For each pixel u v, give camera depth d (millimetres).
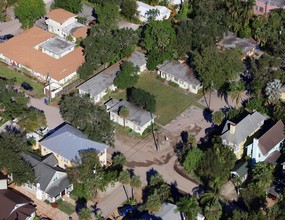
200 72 154250
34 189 123688
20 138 129125
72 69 161000
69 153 127125
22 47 168500
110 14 179625
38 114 141500
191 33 168250
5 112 140000
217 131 142625
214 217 115000
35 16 183250
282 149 134125
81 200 123188
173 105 153250
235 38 177875
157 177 124750
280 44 169250
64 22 180375
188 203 115438
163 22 168000
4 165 122562
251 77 162500
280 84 150125
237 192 126125
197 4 187375
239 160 133625
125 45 164500
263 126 140125
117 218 119250
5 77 162375
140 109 145500
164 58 163875
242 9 178500
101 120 137000
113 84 155875
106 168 131375
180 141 140750
